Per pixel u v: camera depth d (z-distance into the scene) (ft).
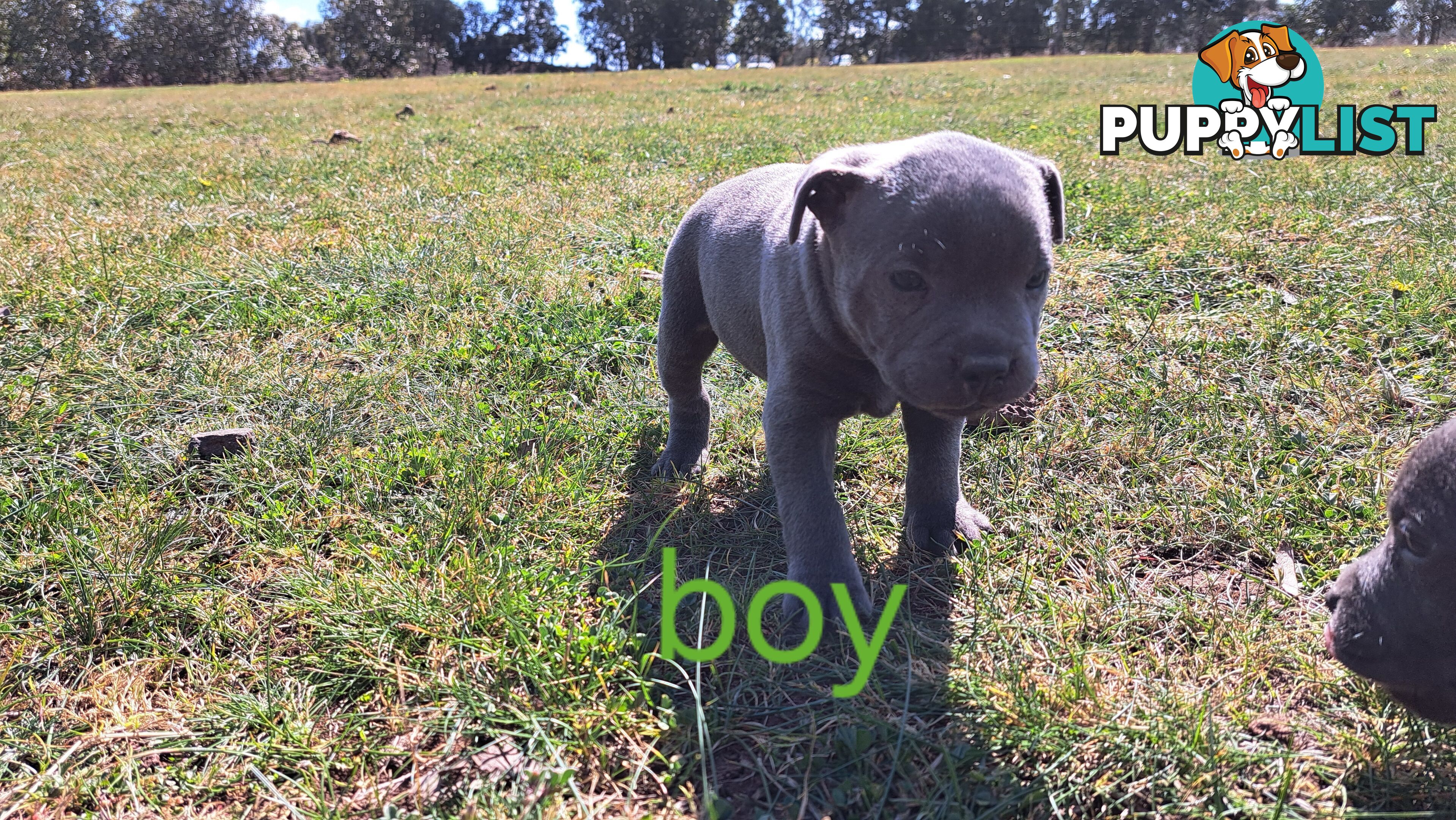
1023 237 1.15
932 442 1.52
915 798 1.07
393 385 2.11
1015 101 7.64
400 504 1.70
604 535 1.64
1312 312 2.29
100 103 10.53
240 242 3.12
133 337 2.31
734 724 1.20
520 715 1.18
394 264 2.80
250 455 1.81
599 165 4.51
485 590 1.40
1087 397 2.01
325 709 1.24
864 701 1.22
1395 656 1.01
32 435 1.87
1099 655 1.29
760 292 1.52
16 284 2.63
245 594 1.45
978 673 1.26
